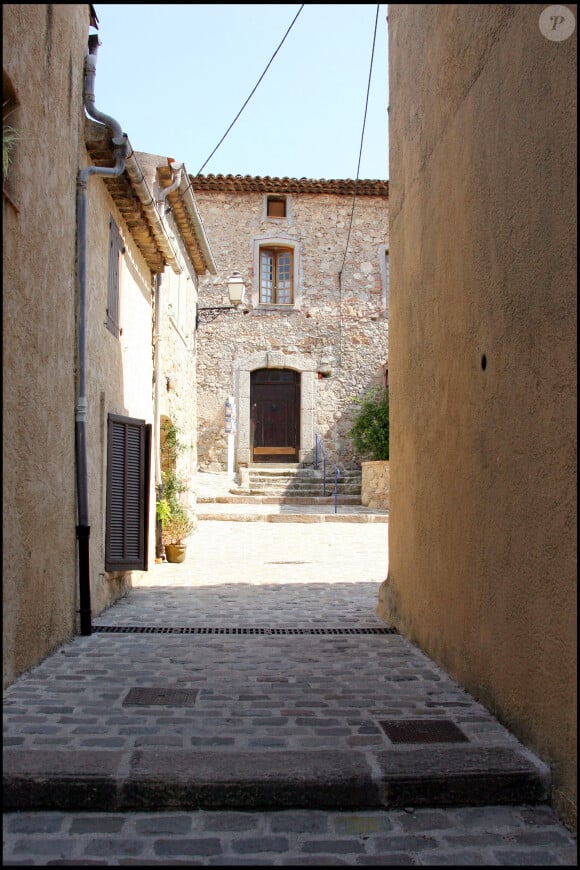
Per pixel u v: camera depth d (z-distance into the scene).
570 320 3.10
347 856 2.69
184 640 5.73
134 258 8.55
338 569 10.31
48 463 4.95
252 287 19.72
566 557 3.08
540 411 3.37
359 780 3.05
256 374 20.08
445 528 4.89
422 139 5.64
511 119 3.79
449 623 4.78
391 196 6.84
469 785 3.10
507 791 3.12
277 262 20.16
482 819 3.00
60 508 5.29
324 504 17.70
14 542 4.28
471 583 4.32
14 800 2.95
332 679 4.67
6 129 4.08
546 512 3.28
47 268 4.91
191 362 14.16
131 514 7.61
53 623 5.17
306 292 19.91
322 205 19.98
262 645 5.63
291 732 3.61
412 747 3.40
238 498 17.48
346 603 7.68
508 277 3.80
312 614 7.01
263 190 19.64
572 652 3.00
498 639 3.85
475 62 4.37
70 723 3.65
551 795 3.12
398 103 6.54
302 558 11.38
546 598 3.26
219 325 19.66
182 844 2.73
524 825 2.96
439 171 5.15
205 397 19.62
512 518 3.67
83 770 3.02
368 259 20.09
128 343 8.17
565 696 3.05
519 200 3.67
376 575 9.79
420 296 5.65
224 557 11.35
